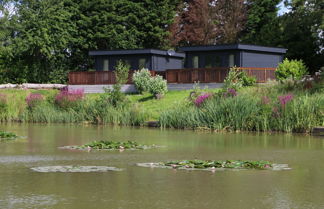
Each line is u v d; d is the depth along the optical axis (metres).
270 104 22.28
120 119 27.17
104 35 48.53
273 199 7.98
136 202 7.78
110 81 39.19
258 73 34.69
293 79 27.70
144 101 32.09
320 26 43.94
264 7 57.66
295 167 11.11
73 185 9.07
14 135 18.95
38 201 7.84
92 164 11.63
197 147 15.21
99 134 20.25
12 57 46.09
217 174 10.17
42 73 47.25
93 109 28.72
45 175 10.11
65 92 31.73
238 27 55.66
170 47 53.72
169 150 14.43
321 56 47.41
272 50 38.06
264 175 10.03
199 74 35.41
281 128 21.20
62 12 46.78
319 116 20.81
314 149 14.63
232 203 7.72
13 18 46.53
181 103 28.19
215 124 22.41
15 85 41.56
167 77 37.03
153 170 10.70
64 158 12.73
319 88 24.92
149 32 50.81
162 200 7.91
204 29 54.62
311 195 8.25
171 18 53.09
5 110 31.52
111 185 9.07
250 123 21.81
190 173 10.28
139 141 17.19
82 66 51.19
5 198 8.05
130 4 50.88
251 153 13.70
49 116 29.69
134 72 37.69
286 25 47.94
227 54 36.66
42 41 44.66
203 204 7.66
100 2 49.44
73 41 47.75
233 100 22.92
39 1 46.69
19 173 10.37
